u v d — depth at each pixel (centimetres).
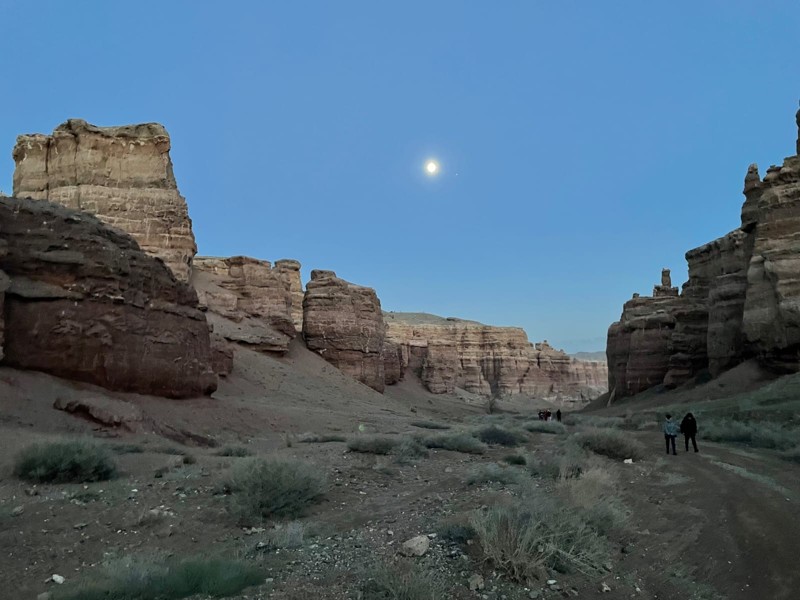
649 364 6462
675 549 753
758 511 962
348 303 7412
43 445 1185
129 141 5562
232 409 2950
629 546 761
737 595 594
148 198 5428
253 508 923
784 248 3900
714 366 4850
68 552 736
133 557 690
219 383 4222
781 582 622
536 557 636
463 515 808
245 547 743
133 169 5522
